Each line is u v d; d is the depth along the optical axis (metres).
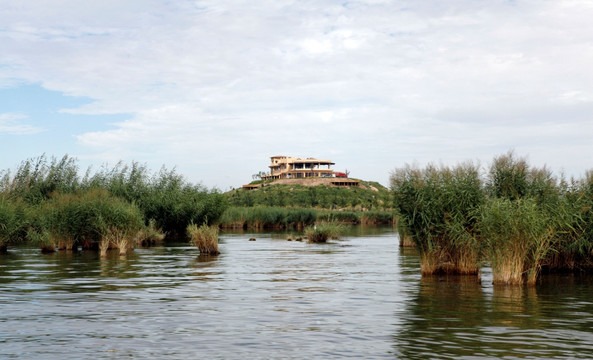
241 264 26.91
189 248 36.94
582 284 19.86
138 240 40.47
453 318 13.95
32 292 18.11
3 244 34.38
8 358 10.38
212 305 15.80
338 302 16.30
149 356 10.53
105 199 36.44
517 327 12.94
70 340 11.73
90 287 19.25
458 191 22.05
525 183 23.58
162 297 17.17
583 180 23.69
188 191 52.06
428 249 22.48
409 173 22.84
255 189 162.25
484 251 20.88
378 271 24.06
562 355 10.55
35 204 43.12
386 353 10.73
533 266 19.89
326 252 33.78
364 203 131.50
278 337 12.01
